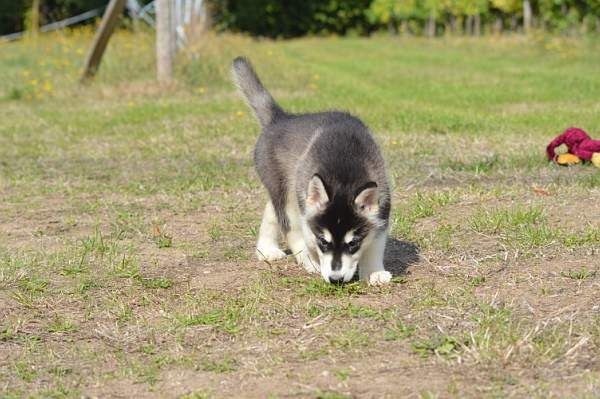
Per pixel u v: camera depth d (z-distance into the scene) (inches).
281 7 1701.5
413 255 258.4
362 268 241.4
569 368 176.2
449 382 172.2
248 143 460.1
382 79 799.1
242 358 189.6
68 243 289.4
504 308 209.0
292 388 173.3
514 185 335.3
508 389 168.1
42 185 379.6
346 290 229.0
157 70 703.7
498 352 180.5
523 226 275.0
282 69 836.6
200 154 436.1
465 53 1103.6
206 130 497.0
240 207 328.8
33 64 904.3
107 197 354.9
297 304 219.8
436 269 245.3
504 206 303.9
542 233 263.3
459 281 233.6
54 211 335.9
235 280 245.3
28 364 193.2
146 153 444.5
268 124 274.1
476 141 438.3
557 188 324.5
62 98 665.0
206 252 273.7
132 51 796.0
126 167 414.0
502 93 657.6
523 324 198.8
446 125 487.8
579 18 1083.9
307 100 615.8
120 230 303.9
